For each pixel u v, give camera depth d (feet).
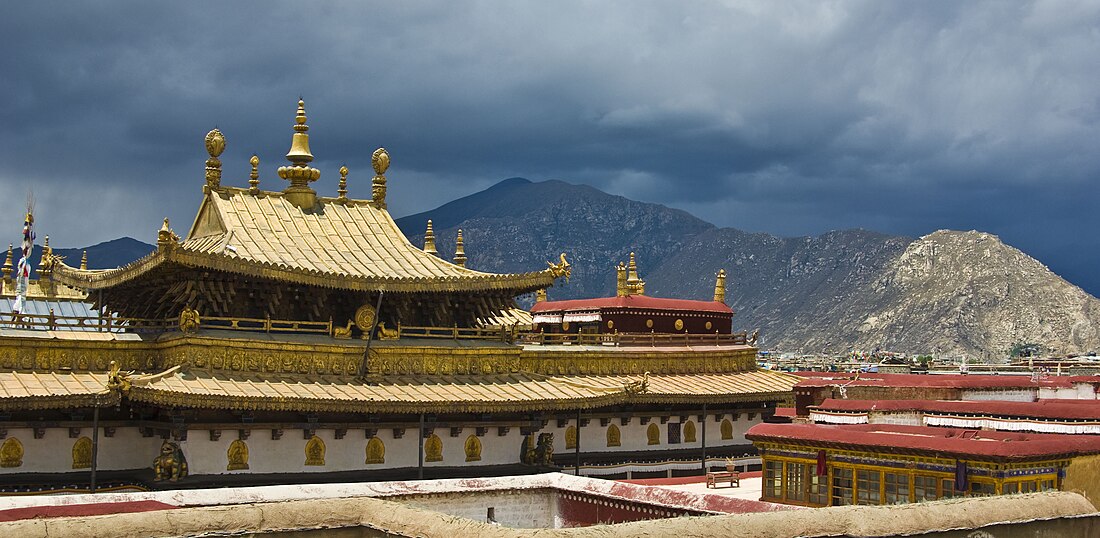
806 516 88.28
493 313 189.98
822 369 439.63
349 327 169.48
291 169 189.47
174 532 86.53
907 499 133.80
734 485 174.09
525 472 181.47
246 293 164.25
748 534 84.28
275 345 161.38
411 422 170.71
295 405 154.10
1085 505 101.09
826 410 184.14
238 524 89.20
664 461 203.10
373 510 92.58
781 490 147.43
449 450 176.24
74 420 150.61
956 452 128.88
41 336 153.38
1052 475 132.57
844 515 89.51
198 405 146.72
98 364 157.17
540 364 194.08
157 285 168.96
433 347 176.24
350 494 133.28
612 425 200.03
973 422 168.96
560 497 144.15
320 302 169.27
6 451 146.72
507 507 142.31
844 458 140.36
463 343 182.60
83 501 115.55
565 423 193.16
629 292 237.86
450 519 85.92
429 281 174.60
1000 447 128.26
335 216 189.57
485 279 178.60
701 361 218.38
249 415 155.74
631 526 81.35
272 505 91.71
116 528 84.64
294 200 188.44
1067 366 392.06
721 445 215.31
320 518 92.02
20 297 223.92
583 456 194.08
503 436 182.19
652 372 210.18
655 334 220.43
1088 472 137.08
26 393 143.43
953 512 92.89
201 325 158.10
